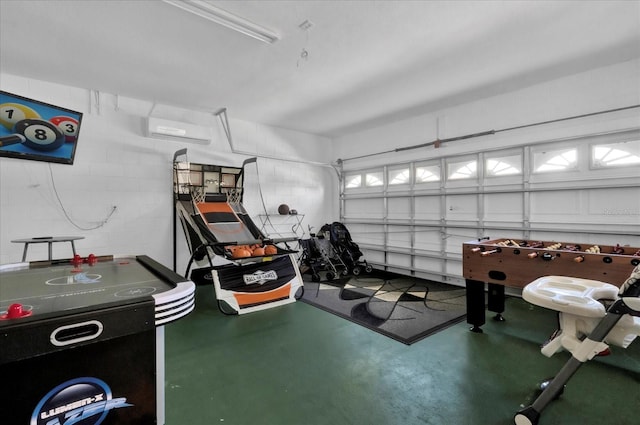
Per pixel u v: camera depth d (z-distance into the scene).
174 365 2.45
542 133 4.05
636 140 3.41
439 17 2.63
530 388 2.12
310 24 2.69
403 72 3.70
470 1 2.43
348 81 3.96
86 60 3.34
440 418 1.82
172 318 1.26
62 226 4.03
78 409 1.08
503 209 4.48
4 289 1.49
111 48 3.10
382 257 6.17
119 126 4.46
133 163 4.59
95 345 1.10
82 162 4.18
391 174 6.01
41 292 1.43
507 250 2.84
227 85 4.09
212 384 2.18
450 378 2.24
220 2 2.38
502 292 3.35
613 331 1.75
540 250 2.67
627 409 1.90
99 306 1.09
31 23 2.65
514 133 4.31
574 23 2.72
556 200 3.99
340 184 7.02
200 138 4.93
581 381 2.20
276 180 6.32
